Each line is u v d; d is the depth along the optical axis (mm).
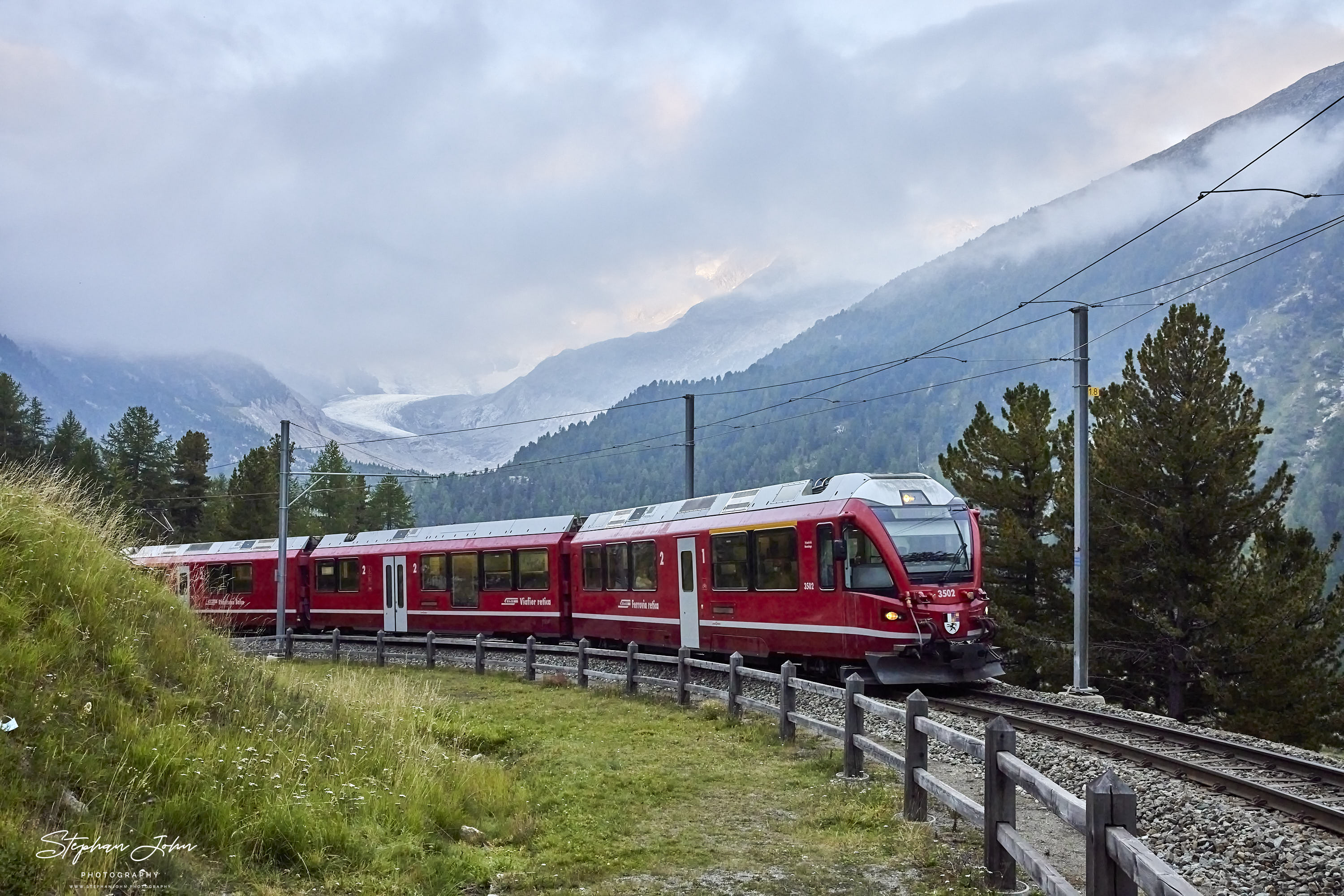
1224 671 25188
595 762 11836
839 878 7484
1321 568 25344
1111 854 5184
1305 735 23922
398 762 9953
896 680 17297
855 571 18047
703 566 22109
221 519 66125
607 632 25922
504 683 20828
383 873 7191
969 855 7789
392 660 26234
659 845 8438
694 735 13703
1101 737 13328
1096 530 27031
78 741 7461
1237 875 7918
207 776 7668
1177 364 26219
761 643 20297
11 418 60312
